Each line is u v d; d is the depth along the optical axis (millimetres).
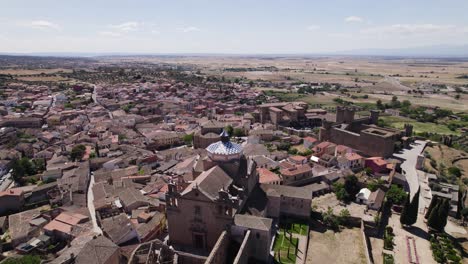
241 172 106688
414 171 169250
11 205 130625
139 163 174000
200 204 88938
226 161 105000
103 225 109625
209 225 89875
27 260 93688
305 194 116438
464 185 161000
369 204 128250
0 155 182000
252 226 87312
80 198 133750
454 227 120938
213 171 99062
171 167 169375
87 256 89562
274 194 111938
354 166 167125
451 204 132625
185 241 94312
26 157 177375
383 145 179250
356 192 137125
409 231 115562
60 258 93562
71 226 111875
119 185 143250
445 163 190125
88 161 173750
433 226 113375
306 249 101312
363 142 187625
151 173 162625
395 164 165250
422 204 134875
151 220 111688
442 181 159375
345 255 100938
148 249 83938
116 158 178875
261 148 182500
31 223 116125
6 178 163625
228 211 87125
